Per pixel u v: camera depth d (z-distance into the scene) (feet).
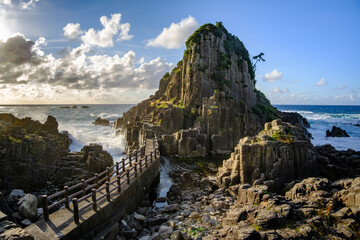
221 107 153.89
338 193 48.24
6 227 25.84
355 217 40.60
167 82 260.83
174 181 85.05
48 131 123.34
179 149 128.16
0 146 67.26
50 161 79.00
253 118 170.40
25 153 71.46
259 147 71.00
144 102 252.62
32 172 68.33
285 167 73.56
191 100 190.90
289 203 45.37
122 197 49.29
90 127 265.13
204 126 151.94
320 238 35.83
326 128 298.15
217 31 236.43
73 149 139.23
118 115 455.63
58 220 35.58
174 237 39.99
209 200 61.36
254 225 38.22
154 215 53.31
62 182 72.02
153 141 123.75
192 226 45.29
